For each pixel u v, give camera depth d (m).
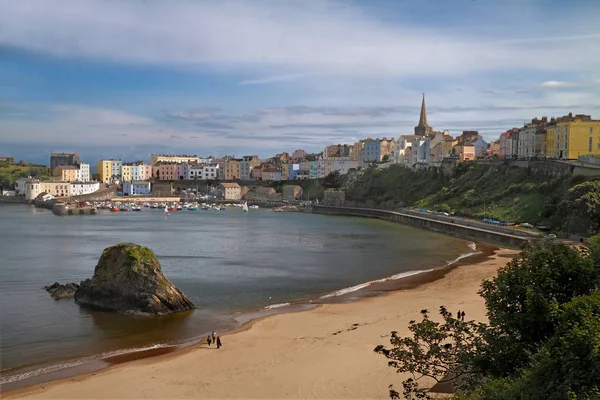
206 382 34.88
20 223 168.00
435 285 65.50
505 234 106.62
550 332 26.25
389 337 43.59
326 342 42.91
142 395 32.84
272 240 120.12
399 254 95.50
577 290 27.12
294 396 32.12
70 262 85.00
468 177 174.12
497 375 25.77
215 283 68.56
